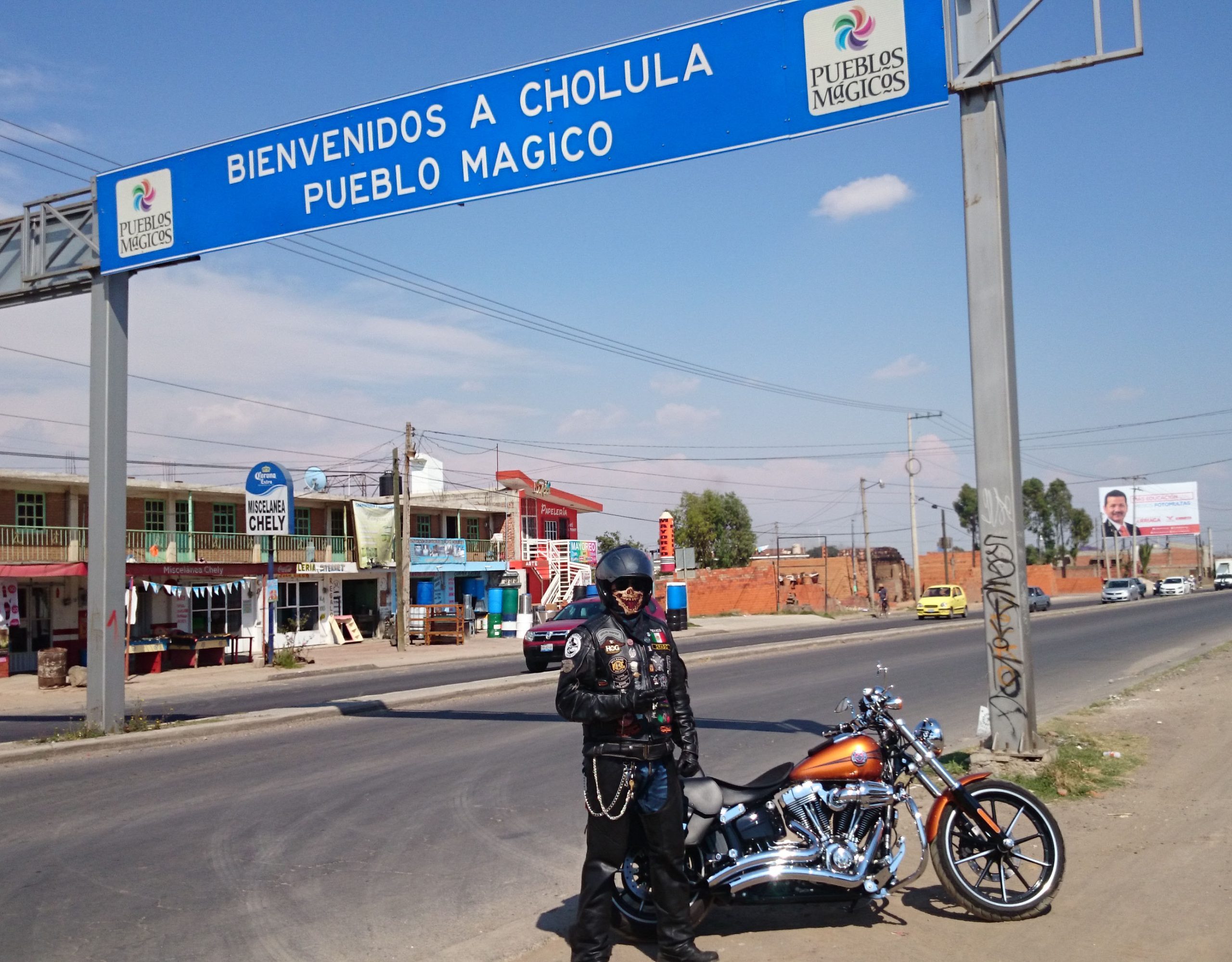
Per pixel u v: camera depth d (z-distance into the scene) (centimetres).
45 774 1058
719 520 7669
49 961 516
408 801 873
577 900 607
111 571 1282
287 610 3775
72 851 730
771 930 533
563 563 4978
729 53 964
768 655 2491
